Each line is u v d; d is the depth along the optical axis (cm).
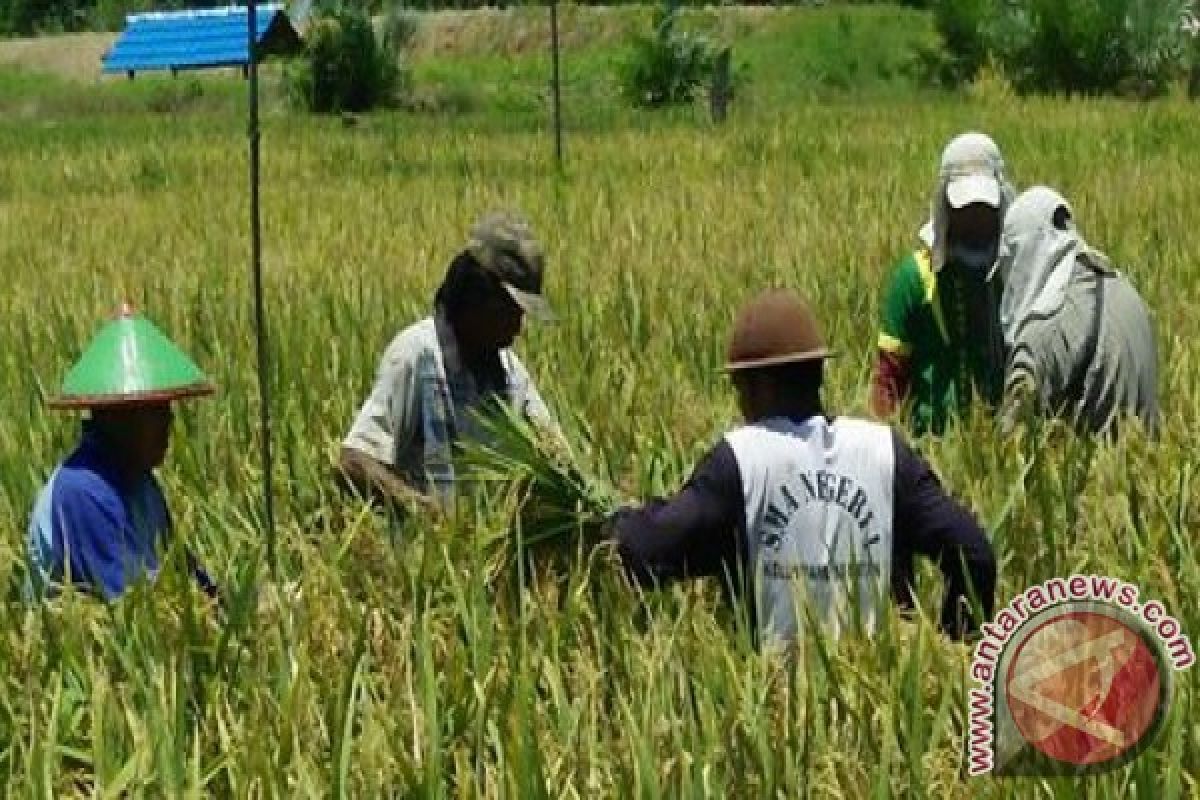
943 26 6444
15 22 10262
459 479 777
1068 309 936
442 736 629
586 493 745
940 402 988
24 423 1073
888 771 573
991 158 970
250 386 1161
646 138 3759
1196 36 5388
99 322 1459
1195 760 602
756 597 673
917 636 632
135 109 6538
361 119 5497
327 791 598
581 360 1181
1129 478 831
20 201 2916
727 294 1508
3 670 679
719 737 603
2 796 615
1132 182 2317
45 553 731
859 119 4209
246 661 680
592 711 624
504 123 5066
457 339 827
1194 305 1346
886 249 1705
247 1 757
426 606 694
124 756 632
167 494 902
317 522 912
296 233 2208
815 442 679
